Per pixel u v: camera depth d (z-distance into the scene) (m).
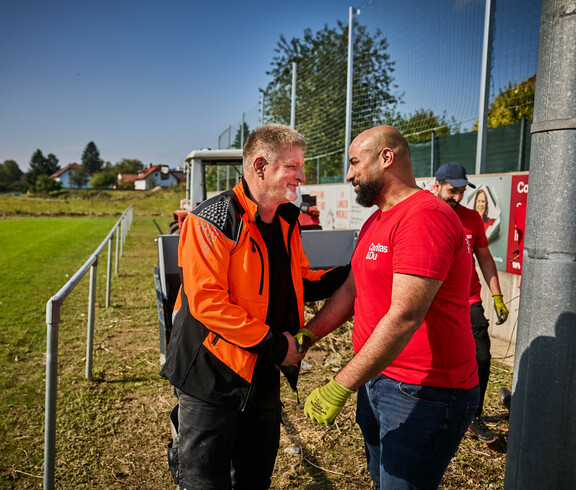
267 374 2.03
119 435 3.20
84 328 5.61
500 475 2.74
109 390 3.88
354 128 8.60
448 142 6.86
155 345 5.00
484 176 5.14
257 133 1.86
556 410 1.28
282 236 2.02
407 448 1.69
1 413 3.47
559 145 1.23
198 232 1.75
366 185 1.78
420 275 1.51
